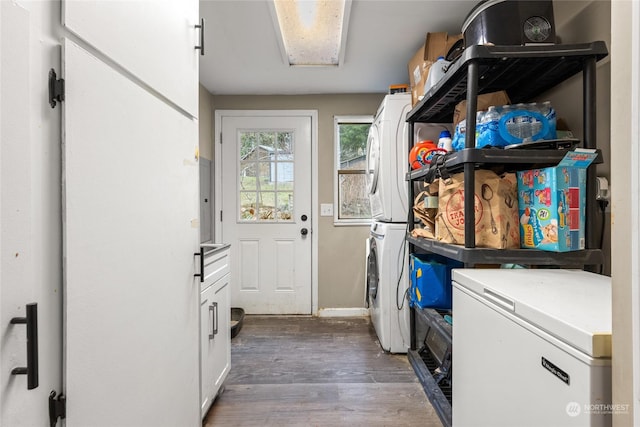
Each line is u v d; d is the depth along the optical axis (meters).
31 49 0.51
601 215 1.19
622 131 0.51
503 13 1.19
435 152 1.63
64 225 0.57
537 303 0.73
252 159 3.06
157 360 0.91
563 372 0.61
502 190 1.17
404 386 1.78
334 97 3.02
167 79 0.98
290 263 3.05
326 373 1.93
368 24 1.88
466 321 1.03
